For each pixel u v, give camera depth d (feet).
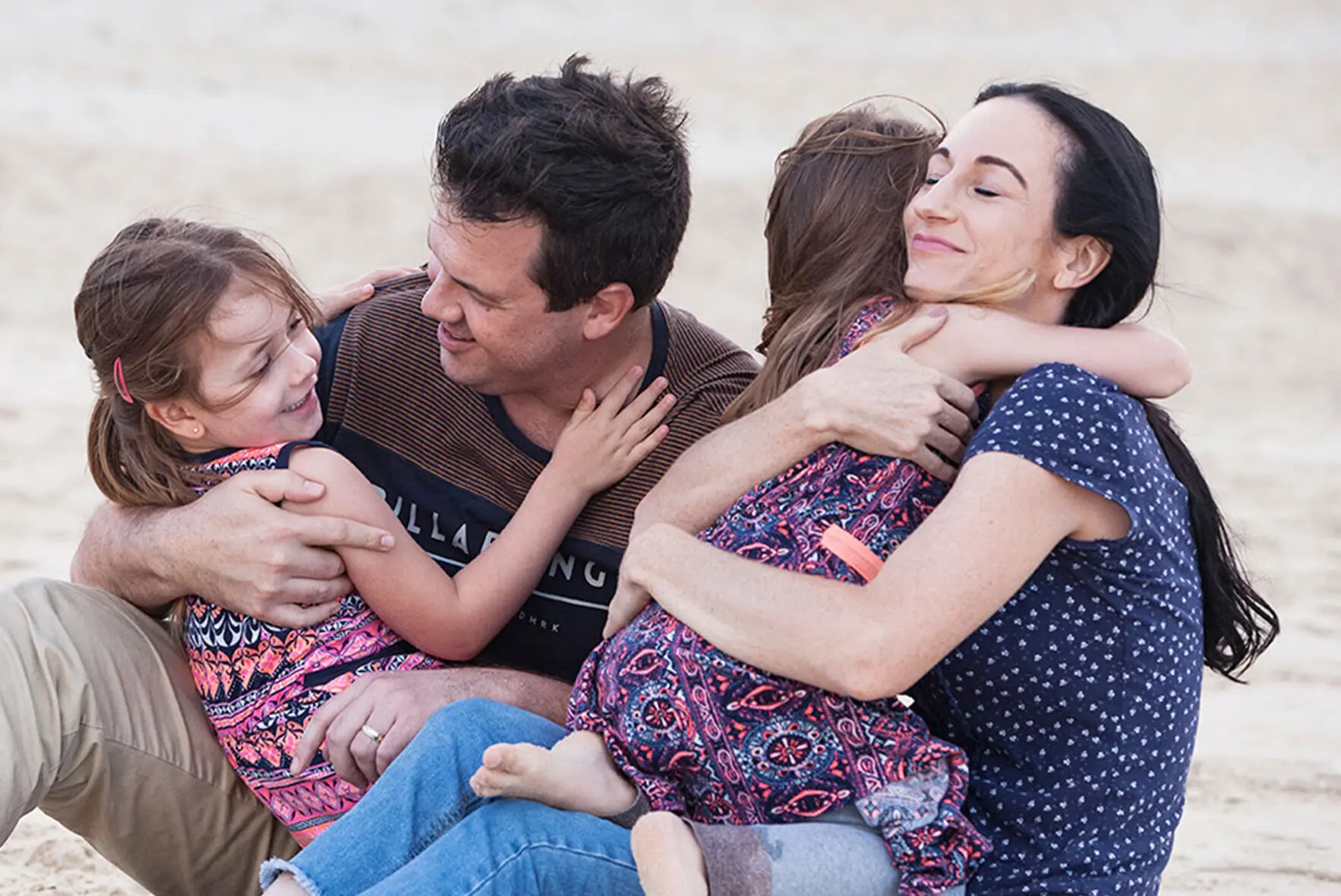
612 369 14.52
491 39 82.07
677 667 11.99
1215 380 44.37
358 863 11.80
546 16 87.56
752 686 11.76
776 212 14.25
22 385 39.06
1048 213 12.32
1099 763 11.79
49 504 31.07
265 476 13.51
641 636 12.32
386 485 14.87
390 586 13.65
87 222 52.65
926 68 83.30
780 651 11.49
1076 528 11.51
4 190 54.75
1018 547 11.27
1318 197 64.49
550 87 13.55
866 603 11.33
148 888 14.64
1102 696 11.73
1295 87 84.17
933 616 11.16
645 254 13.73
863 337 13.00
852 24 91.71
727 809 11.96
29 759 12.96
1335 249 57.47
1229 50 91.71
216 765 14.02
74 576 14.58
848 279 13.50
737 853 11.15
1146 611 11.76
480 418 14.75
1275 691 24.54
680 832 11.14
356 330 15.02
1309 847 19.43
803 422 12.39
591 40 83.56
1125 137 12.39
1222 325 49.37
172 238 13.67
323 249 51.16
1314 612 27.94
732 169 62.39
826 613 11.40
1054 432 11.41
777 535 12.32
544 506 14.19
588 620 14.66
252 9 82.64
